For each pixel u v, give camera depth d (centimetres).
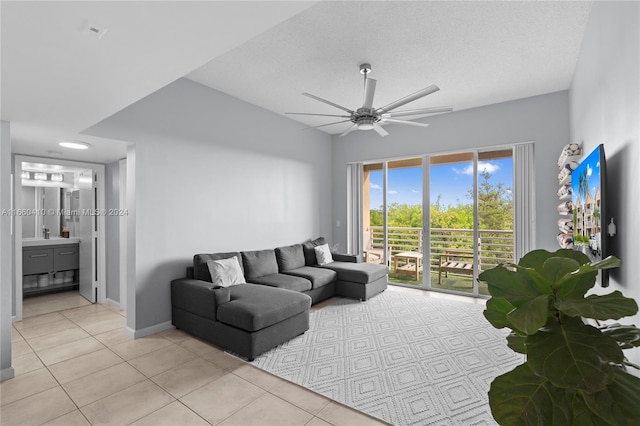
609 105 204
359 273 470
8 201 266
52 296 504
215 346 317
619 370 83
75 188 552
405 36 297
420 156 547
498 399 85
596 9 237
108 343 324
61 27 141
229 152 441
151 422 203
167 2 125
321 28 285
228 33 150
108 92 214
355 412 214
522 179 459
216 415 210
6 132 266
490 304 104
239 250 454
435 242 536
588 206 233
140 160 344
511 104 465
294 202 558
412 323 377
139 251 341
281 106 488
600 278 197
